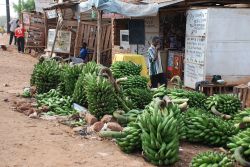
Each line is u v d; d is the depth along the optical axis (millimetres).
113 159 6582
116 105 8766
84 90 9500
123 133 6930
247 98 10250
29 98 11328
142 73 12875
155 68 12945
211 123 7516
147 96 9242
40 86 11172
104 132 7086
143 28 17234
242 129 7371
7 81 15000
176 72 15859
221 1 14930
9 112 9492
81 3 16906
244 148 6426
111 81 8945
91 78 8914
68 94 10438
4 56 24719
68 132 8000
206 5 15414
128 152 6930
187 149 7328
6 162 6262
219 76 13172
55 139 7496
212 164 6027
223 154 6383
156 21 16750
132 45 17625
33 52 26344
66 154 6711
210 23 13281
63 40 21797
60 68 11305
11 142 7207
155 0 17000
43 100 10211
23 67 19875
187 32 14383
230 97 8750
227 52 13523
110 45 20438
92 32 20922
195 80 13984
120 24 19125
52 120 8945
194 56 14008
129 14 14875
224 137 7438
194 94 8805
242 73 13688
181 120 7297
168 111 7102
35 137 7562
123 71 10680
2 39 39750
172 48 16781
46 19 25672
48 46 23125
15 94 11961
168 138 6449
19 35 27188
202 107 8750
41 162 6305
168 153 6293
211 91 13000
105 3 14453
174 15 16969
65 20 22641
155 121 6535
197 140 7582
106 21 21594
